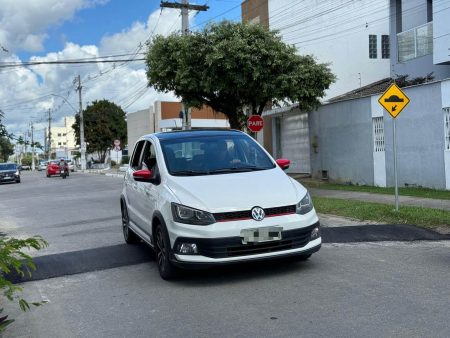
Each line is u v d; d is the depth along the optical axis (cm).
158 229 653
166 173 673
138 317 515
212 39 1697
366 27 2794
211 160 704
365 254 748
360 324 458
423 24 2100
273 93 1697
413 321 461
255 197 603
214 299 554
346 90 2755
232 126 1980
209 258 579
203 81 1714
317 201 1328
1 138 853
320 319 475
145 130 4781
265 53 1641
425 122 1527
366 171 1795
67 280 687
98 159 7100
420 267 661
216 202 591
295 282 601
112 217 1310
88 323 509
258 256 587
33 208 1692
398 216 1027
